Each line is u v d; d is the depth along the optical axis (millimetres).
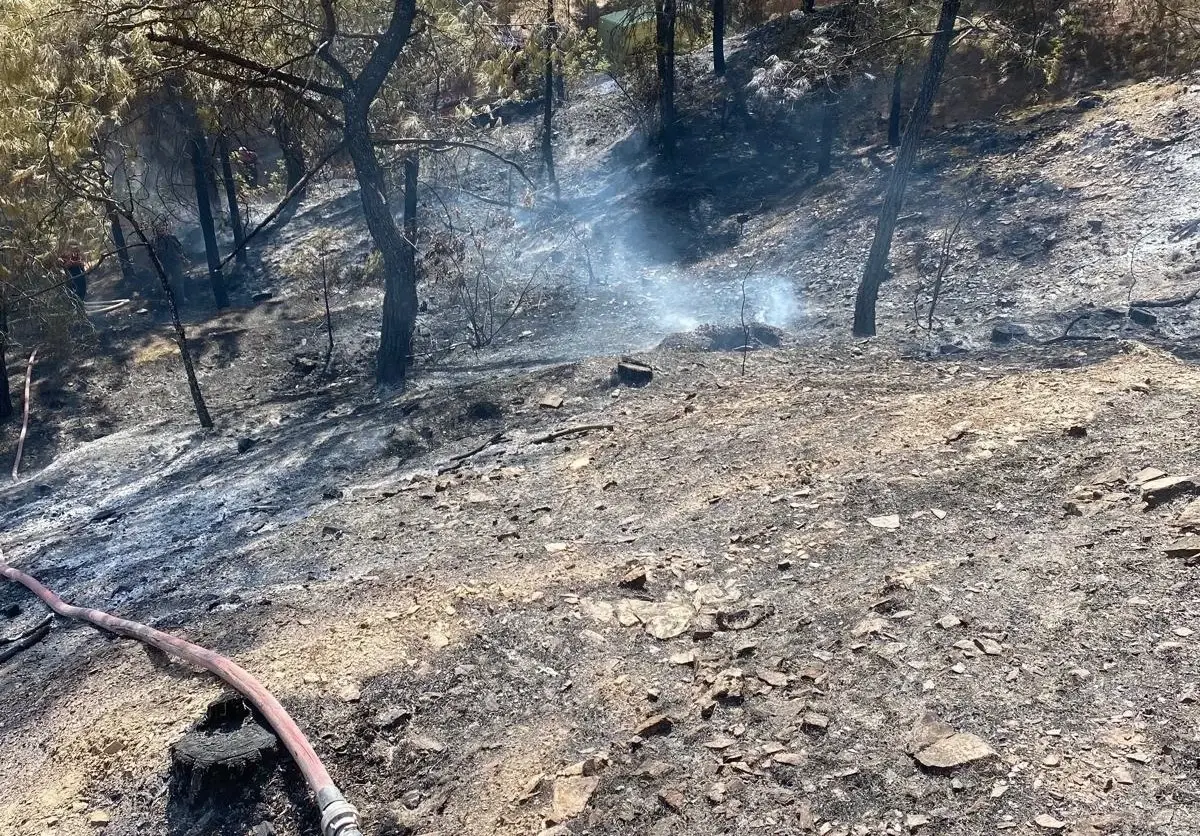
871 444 7660
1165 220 14484
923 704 4367
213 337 22734
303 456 11250
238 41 14922
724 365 11375
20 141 13344
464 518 7898
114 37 13500
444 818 4316
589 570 6340
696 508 7152
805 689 4652
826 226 20172
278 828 4418
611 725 4699
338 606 6395
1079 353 9398
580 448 9180
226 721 4996
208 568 7930
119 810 4727
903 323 14109
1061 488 6203
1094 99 20250
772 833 3832
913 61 20453
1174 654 4340
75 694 6039
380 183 14367
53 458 18609
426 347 19172
